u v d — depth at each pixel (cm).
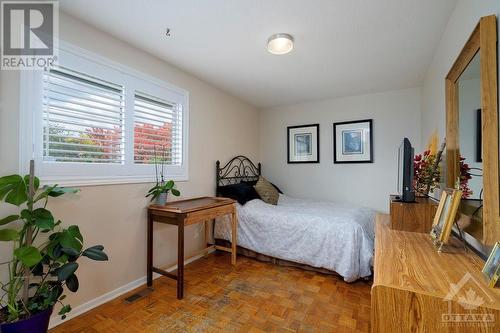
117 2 165
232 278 246
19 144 154
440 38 206
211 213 246
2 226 150
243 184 349
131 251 221
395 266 107
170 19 184
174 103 271
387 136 346
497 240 104
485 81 109
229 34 204
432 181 199
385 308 88
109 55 205
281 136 435
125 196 217
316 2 163
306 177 410
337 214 272
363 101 364
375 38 208
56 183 170
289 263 274
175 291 219
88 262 189
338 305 196
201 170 311
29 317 133
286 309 191
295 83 320
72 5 168
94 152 195
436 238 135
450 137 170
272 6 168
